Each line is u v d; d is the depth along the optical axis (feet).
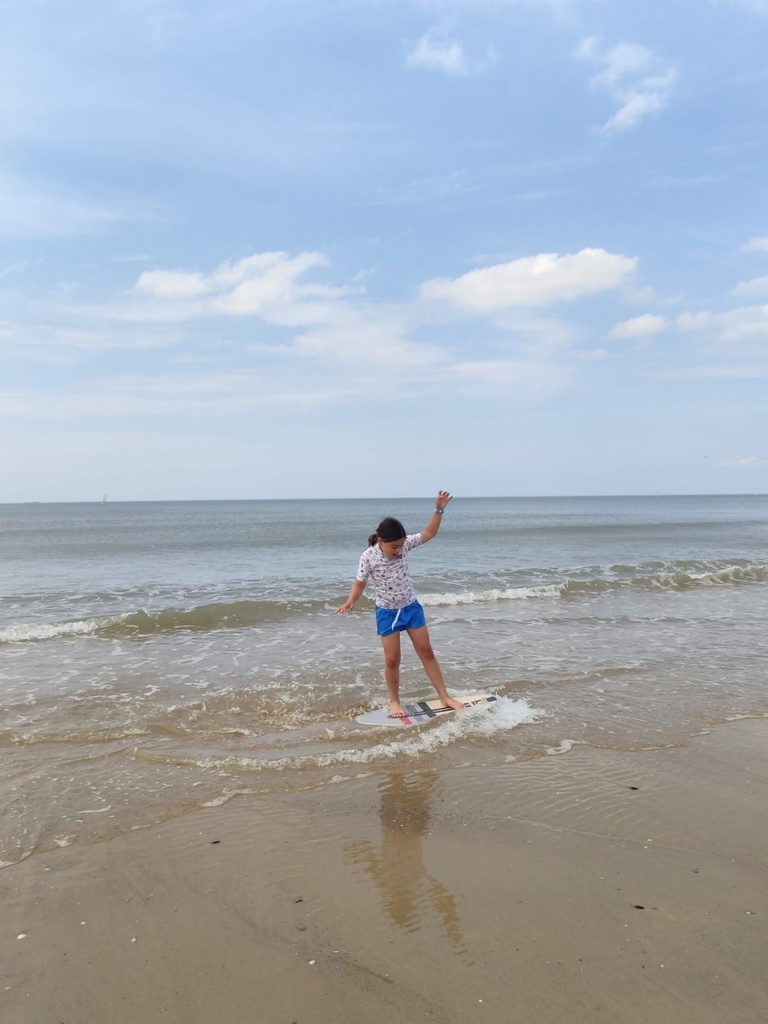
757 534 122.01
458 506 416.05
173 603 43.19
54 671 25.43
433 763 16.40
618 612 38.24
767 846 12.44
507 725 19.01
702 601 42.50
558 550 85.46
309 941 9.61
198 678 24.30
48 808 13.92
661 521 186.29
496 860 11.89
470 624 34.27
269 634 32.58
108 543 102.32
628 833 12.90
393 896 10.76
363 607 39.60
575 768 16.11
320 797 14.52
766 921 10.09
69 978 8.82
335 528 150.41
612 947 9.42
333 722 19.52
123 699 21.67
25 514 290.35
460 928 9.89
